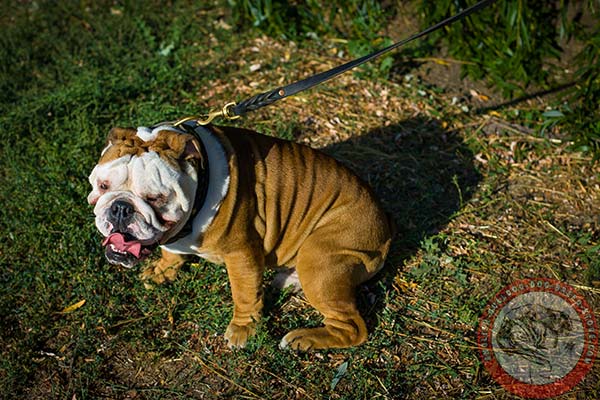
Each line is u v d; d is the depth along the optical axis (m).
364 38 2.49
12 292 1.76
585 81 2.33
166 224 1.45
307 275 1.65
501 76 2.41
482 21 2.47
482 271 1.86
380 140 2.19
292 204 1.63
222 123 2.17
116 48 2.43
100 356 1.66
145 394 1.61
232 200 1.53
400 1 2.63
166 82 2.31
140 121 2.13
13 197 1.96
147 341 1.67
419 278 1.83
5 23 2.60
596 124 2.22
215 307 1.75
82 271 1.79
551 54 2.47
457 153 2.15
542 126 2.24
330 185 1.67
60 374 1.63
